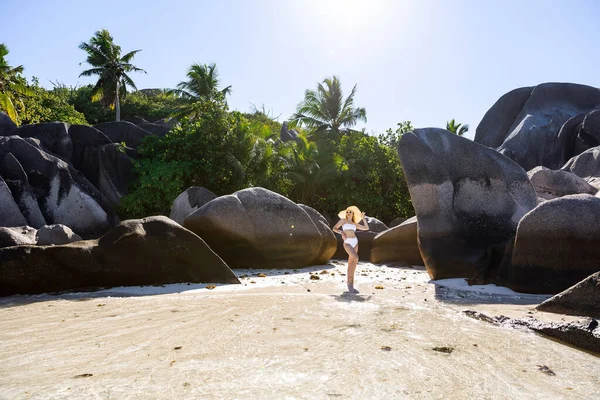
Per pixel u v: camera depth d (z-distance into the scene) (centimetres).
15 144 1870
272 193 1148
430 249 817
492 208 845
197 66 3291
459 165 876
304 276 877
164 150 2309
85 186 1905
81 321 422
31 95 3147
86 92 4600
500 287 686
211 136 2331
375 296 577
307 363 278
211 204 1061
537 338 355
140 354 300
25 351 312
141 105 4825
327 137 3312
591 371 273
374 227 1545
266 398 218
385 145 2903
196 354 299
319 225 1228
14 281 637
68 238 1295
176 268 739
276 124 4644
